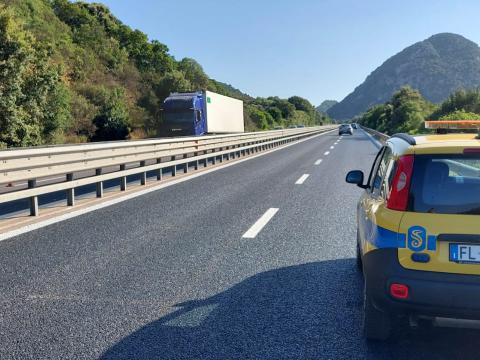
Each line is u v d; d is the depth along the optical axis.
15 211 8.27
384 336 3.30
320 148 28.61
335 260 5.38
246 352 3.19
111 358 3.10
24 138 31.05
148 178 13.57
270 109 145.00
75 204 8.95
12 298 4.18
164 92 70.19
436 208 2.95
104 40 82.06
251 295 4.29
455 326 2.92
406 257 2.93
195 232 6.74
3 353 3.17
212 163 17.88
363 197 4.61
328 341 3.37
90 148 8.98
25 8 69.94
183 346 3.28
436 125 4.43
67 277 4.75
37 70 33.25
